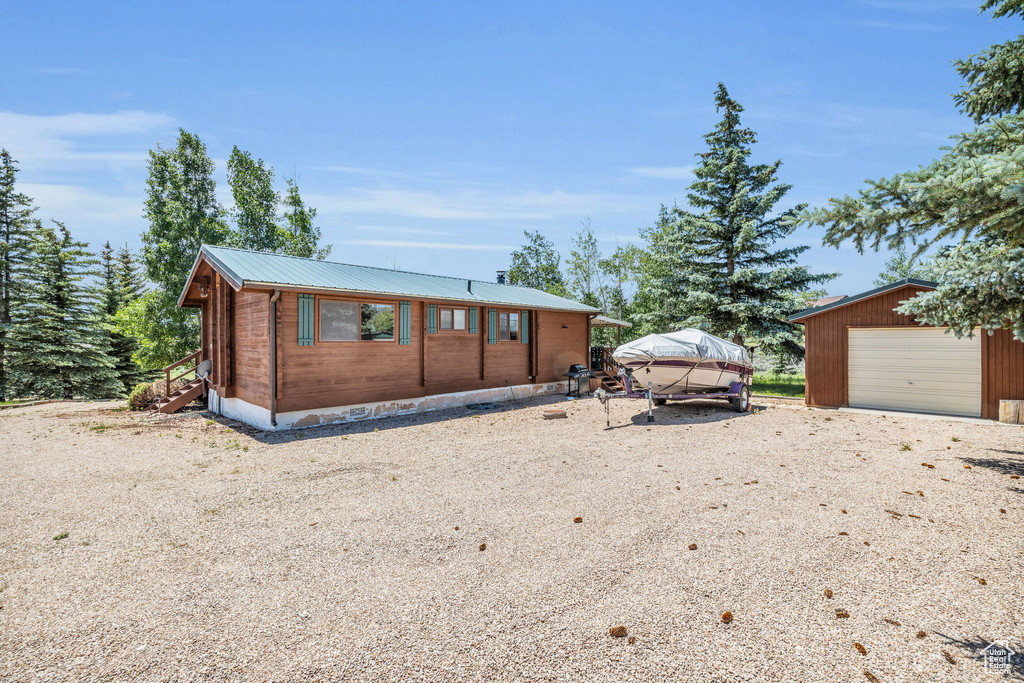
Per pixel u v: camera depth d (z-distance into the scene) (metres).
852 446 8.48
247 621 3.24
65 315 23.41
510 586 3.66
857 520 4.91
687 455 7.99
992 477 6.36
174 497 6.05
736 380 12.85
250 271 11.00
